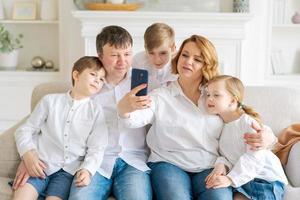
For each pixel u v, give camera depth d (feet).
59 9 13.53
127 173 6.49
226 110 6.66
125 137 6.95
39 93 7.78
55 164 6.57
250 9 13.48
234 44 13.05
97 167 6.44
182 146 6.65
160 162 6.73
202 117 6.73
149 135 7.00
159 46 7.52
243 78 13.79
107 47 6.76
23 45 14.51
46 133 6.81
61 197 6.21
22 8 14.01
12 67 13.93
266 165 6.36
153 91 6.95
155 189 6.44
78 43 13.62
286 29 14.28
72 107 6.81
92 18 12.75
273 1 13.69
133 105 6.19
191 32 12.89
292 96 7.87
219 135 6.77
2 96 13.73
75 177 6.38
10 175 6.92
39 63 14.02
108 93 7.08
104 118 6.86
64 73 13.78
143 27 12.84
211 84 6.61
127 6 12.82
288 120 7.73
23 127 6.86
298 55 14.40
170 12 12.75
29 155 6.49
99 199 6.15
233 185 6.17
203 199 6.14
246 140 6.30
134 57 8.18
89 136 6.73
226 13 12.69
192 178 6.64
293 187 6.77
